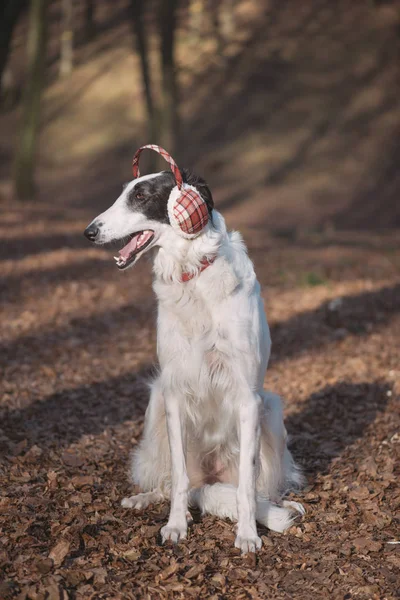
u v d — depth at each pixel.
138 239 3.84
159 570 3.42
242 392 3.86
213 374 3.90
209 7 32.81
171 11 19.66
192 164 25.11
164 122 20.14
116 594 3.19
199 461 4.38
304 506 4.21
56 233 12.51
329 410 5.86
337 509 4.16
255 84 28.28
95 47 33.59
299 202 21.84
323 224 20.20
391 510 4.11
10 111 31.42
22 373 6.53
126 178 25.53
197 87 28.95
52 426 5.36
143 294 9.28
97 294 9.13
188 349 3.86
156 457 4.33
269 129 25.95
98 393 6.21
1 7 19.06
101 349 7.38
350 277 10.42
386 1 30.59
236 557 3.60
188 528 3.92
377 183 22.22
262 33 30.98
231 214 21.75
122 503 4.18
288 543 3.76
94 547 3.59
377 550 3.65
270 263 11.40
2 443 4.88
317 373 6.73
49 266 10.28
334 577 3.40
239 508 3.79
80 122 29.34
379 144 24.02
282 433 4.30
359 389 6.29
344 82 27.28
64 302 8.75
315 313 8.52
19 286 9.26
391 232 18.09
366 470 4.60
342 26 30.08
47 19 17.33
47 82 32.06
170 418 3.97
